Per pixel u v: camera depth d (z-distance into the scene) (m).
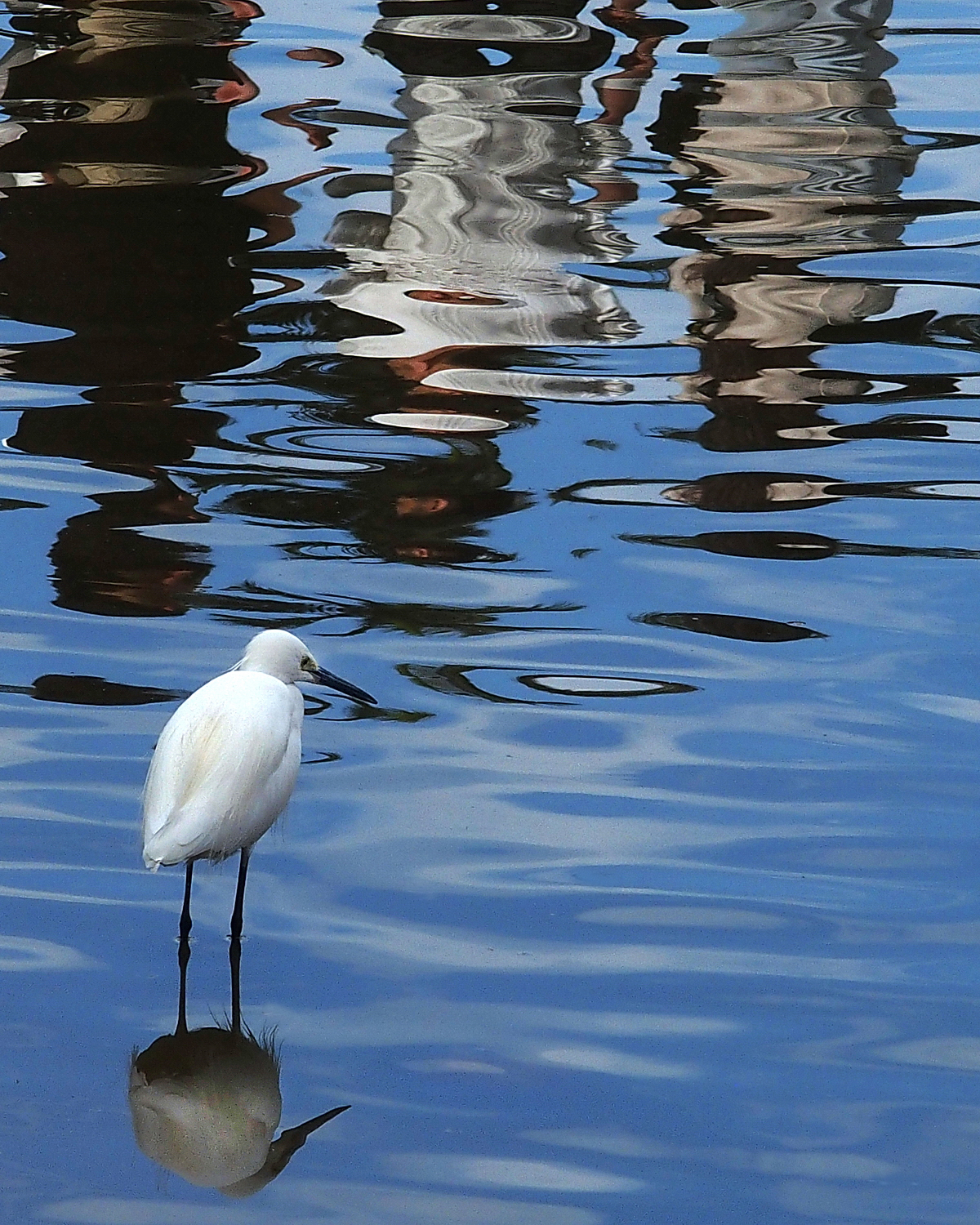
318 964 8.48
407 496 13.27
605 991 8.31
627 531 12.92
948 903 9.03
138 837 9.40
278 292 16.52
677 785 10.04
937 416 14.75
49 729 10.28
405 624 11.62
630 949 8.63
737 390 15.11
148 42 22.42
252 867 9.27
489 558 12.48
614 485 13.56
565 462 13.88
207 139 19.77
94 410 14.35
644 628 11.70
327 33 23.44
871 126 21.00
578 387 15.06
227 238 17.47
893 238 18.20
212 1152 7.14
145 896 8.98
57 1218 6.75
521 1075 7.71
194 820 8.11
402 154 19.61
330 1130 7.31
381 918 8.86
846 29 23.95
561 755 10.31
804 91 21.73
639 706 10.83
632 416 14.62
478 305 16.44
